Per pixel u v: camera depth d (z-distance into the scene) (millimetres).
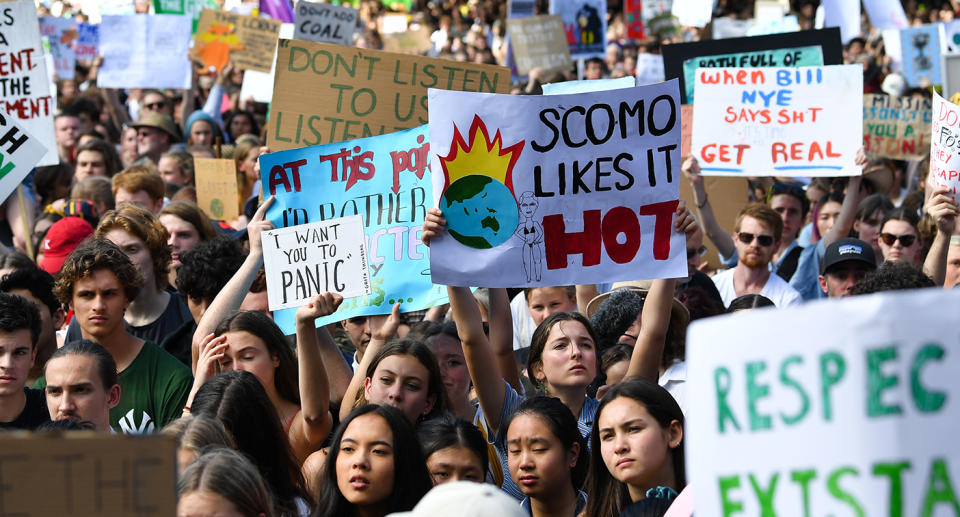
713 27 28375
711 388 3807
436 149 9250
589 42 27844
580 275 9164
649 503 6734
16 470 3789
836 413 3559
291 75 12023
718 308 11516
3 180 12703
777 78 14562
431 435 8078
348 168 10789
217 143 19422
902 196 20344
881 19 27953
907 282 9641
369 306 10500
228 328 9320
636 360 9102
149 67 24125
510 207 9227
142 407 9633
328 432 9141
